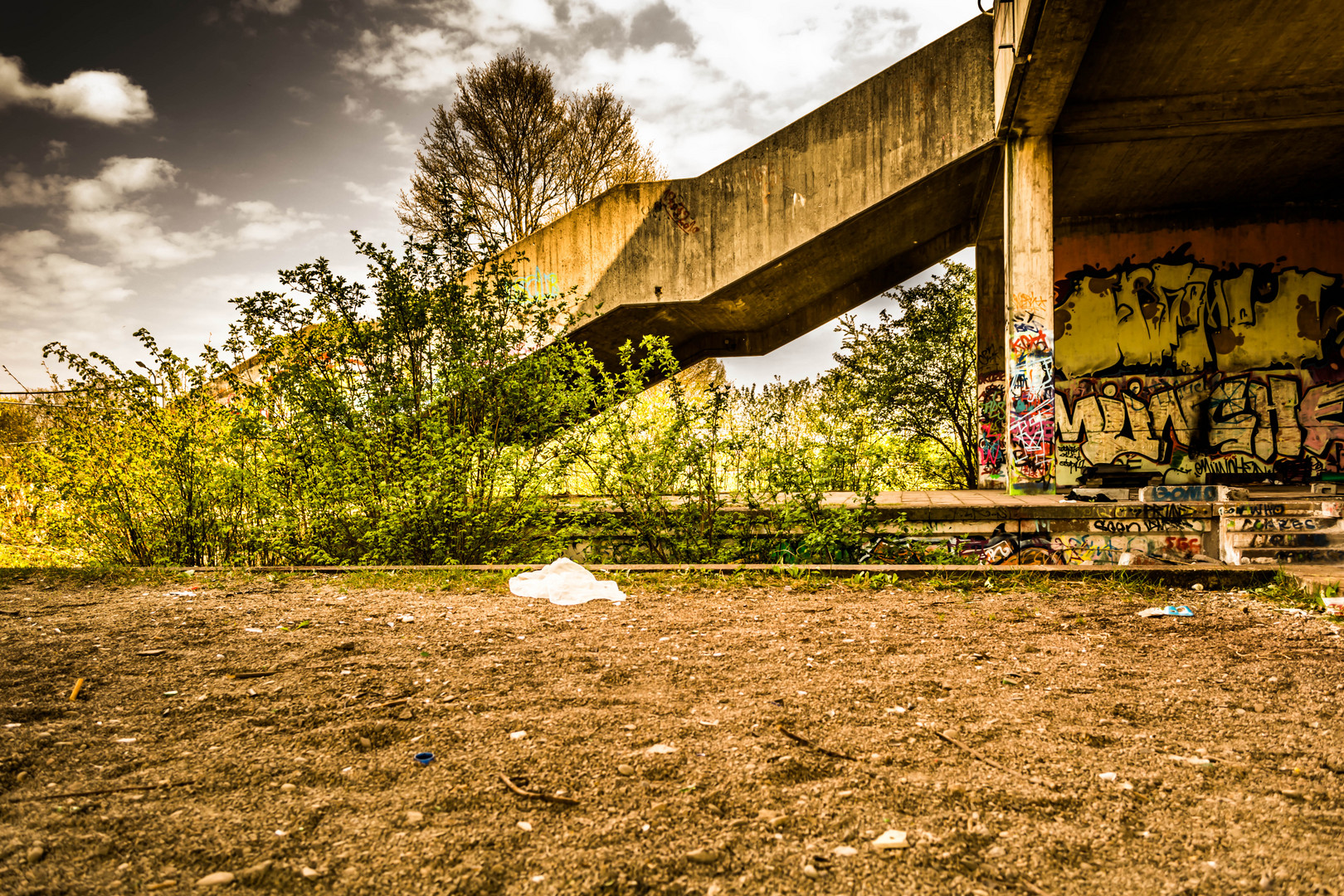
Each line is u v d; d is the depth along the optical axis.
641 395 9.16
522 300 9.27
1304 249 15.05
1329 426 14.92
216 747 3.06
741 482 9.16
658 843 2.26
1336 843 2.23
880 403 17.86
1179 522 9.19
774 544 9.18
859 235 14.24
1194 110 11.38
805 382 11.26
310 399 8.68
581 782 2.70
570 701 3.64
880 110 12.40
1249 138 12.06
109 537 9.23
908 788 2.62
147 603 6.26
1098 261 15.83
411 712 3.47
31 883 2.00
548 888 2.02
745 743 3.06
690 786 2.66
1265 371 15.17
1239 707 3.48
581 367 9.14
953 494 13.38
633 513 9.07
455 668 4.23
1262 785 2.64
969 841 2.26
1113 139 11.93
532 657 4.45
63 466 8.84
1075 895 1.97
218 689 3.84
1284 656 4.31
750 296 14.93
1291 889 1.99
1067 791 2.60
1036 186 11.58
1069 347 15.96
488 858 2.17
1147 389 15.62
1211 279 15.38
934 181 12.83
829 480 9.31
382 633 5.07
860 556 9.41
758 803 2.52
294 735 3.19
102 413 8.91
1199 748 2.98
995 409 16.34
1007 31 10.32
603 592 6.34
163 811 2.46
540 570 7.09
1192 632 4.92
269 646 4.70
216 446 8.89
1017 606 5.75
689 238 13.27
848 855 2.18
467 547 8.66
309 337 8.73
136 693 3.78
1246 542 8.15
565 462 8.90
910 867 2.12
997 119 11.58
